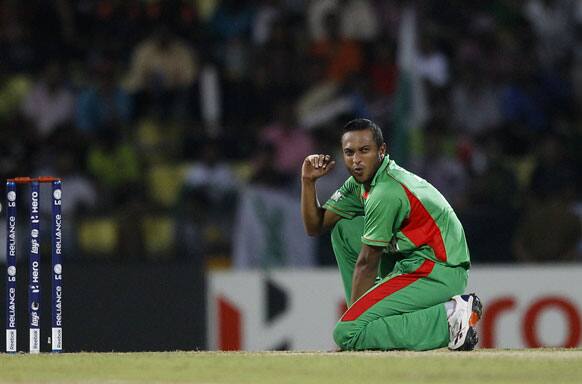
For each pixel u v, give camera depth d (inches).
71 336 1541.6
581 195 2065.7
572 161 2150.6
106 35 2315.5
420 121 2172.7
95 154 2057.1
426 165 2097.7
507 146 2234.3
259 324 1624.0
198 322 1588.3
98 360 906.7
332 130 2154.3
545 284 1667.1
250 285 1626.5
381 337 1001.5
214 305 1611.7
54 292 1011.3
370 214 1008.2
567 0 2492.6
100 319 1555.1
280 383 753.6
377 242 1002.7
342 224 1091.9
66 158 2005.4
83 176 2020.2
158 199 2039.9
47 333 1531.7
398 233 1024.2
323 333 1637.6
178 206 1923.0
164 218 1884.8
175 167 2086.6
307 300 1640.0
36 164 2005.4
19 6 2301.9
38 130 2140.7
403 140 2101.4
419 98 2178.9
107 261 1573.6
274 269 1731.1
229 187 1995.6
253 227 1868.8
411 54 2153.1
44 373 817.5
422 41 2303.2
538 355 929.5
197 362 885.8
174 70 2220.7
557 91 2365.9
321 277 1643.7
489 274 1664.6
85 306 1551.4
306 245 1851.6
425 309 1007.6
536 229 1800.0
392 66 2283.5
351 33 2314.2
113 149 2070.6
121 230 1834.4
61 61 2279.8
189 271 1593.3
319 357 916.0
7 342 1013.2
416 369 828.0
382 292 1017.5
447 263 1019.3
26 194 1914.4
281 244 1860.2
